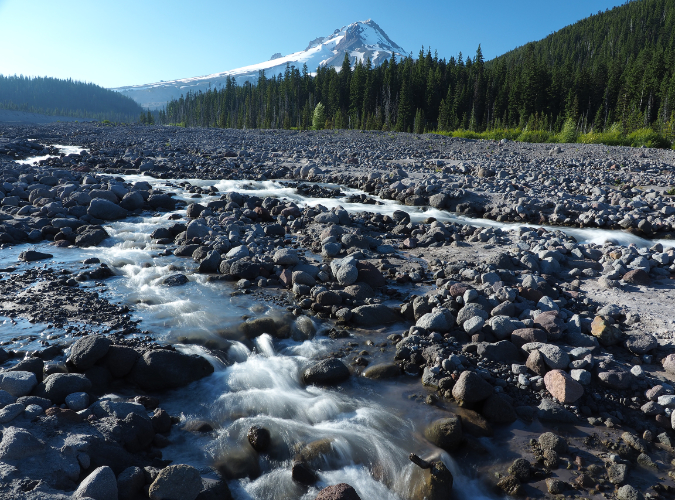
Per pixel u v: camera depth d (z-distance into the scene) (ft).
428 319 21.24
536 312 21.99
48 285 24.31
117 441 12.82
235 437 14.44
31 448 11.39
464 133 151.23
